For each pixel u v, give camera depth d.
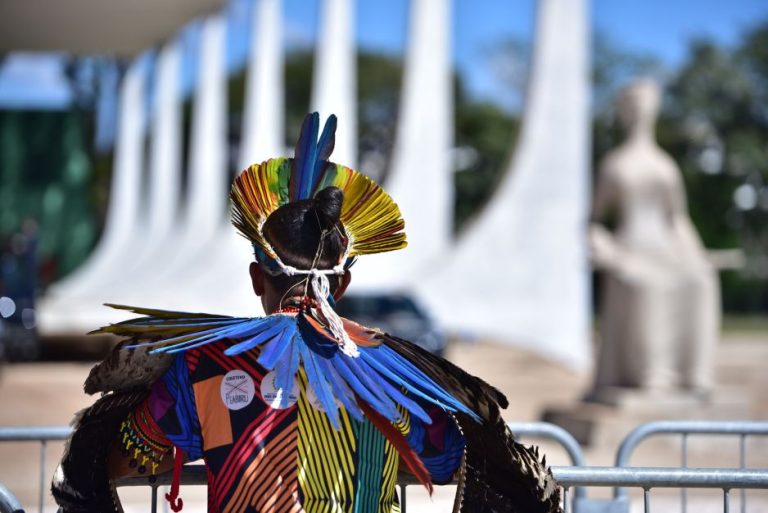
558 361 26.64
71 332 28.97
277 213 3.40
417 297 26.94
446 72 28.56
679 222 15.30
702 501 10.61
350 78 27.88
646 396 14.46
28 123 48.06
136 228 44.19
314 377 3.14
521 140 26.69
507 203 26.78
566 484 4.44
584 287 26.55
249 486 3.14
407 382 3.32
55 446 13.62
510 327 26.69
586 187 26.36
